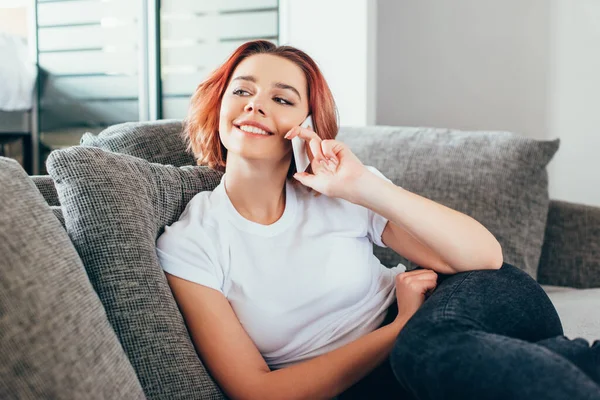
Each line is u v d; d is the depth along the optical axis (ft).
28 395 2.36
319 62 8.91
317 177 3.85
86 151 3.59
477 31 9.34
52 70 11.09
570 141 9.09
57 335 2.49
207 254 3.63
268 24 9.60
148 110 10.39
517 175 5.79
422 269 4.05
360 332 3.88
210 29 9.98
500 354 2.72
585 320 4.76
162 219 3.86
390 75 9.75
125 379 2.79
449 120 9.57
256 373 3.39
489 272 3.74
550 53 9.07
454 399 2.73
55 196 4.59
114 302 3.23
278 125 3.81
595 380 2.88
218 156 4.25
